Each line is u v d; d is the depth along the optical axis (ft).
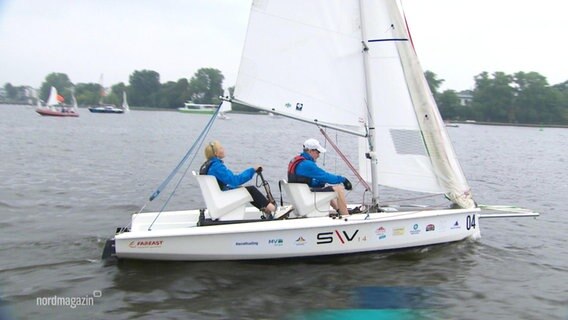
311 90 22.58
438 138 24.38
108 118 206.39
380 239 22.38
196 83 296.92
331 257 22.02
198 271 20.44
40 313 17.07
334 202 23.89
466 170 62.03
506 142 134.62
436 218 23.52
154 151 73.72
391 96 24.23
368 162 24.71
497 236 27.66
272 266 21.20
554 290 20.01
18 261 21.70
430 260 22.63
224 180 21.63
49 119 179.11
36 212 30.91
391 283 20.01
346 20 22.57
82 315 16.96
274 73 22.25
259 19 21.84
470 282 20.45
